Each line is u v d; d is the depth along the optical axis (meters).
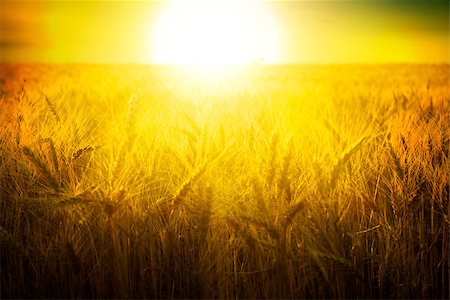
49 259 0.72
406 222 0.76
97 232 0.78
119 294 0.73
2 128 1.00
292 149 0.75
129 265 0.75
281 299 0.67
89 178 0.82
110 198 0.71
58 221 0.80
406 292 0.70
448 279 0.73
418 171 0.88
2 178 0.89
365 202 0.84
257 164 0.80
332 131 0.94
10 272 0.76
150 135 0.93
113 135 0.94
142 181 0.82
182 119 0.97
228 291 0.73
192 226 0.78
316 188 0.77
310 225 0.74
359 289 0.72
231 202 0.72
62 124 1.01
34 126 0.99
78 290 0.71
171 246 0.78
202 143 0.81
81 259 0.74
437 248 0.81
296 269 0.73
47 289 0.72
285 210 0.68
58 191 0.71
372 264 0.73
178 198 0.71
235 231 0.73
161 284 0.74
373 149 0.96
